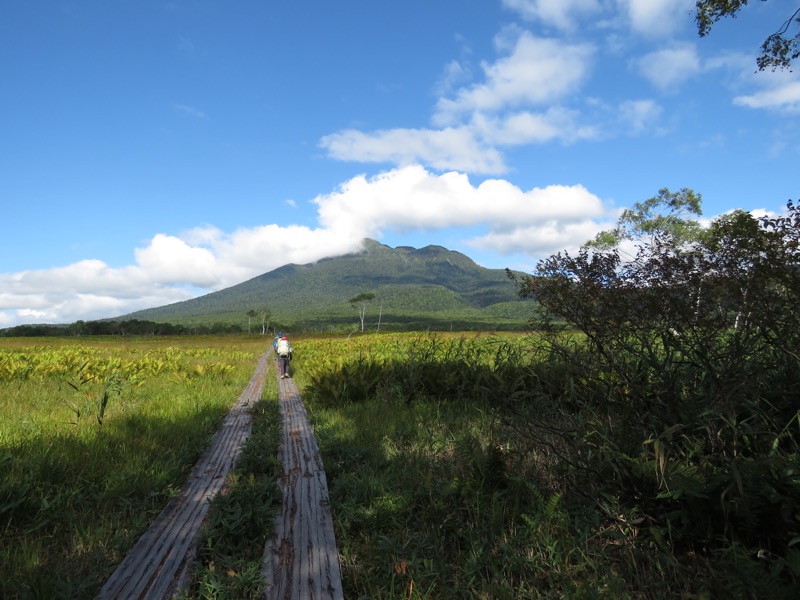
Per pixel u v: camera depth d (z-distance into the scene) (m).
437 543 3.21
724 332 3.18
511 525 3.39
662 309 3.18
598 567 2.85
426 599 2.59
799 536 2.50
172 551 3.16
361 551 3.25
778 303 2.98
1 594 2.61
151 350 33.50
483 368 9.01
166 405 8.72
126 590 2.71
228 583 2.71
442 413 7.54
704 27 9.17
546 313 3.56
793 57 8.63
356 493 4.09
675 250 3.25
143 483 4.37
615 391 3.48
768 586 2.24
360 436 6.36
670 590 2.59
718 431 3.02
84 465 4.73
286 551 3.16
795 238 2.86
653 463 3.06
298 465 5.21
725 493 2.57
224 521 3.33
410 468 4.79
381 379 10.05
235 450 5.97
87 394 9.68
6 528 3.40
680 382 3.43
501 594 2.49
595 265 3.31
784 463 2.63
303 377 16.09
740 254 2.99
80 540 3.29
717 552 2.79
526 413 5.19
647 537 3.07
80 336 96.25
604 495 3.27
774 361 3.23
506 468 4.19
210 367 16.81
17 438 5.65
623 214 34.94
